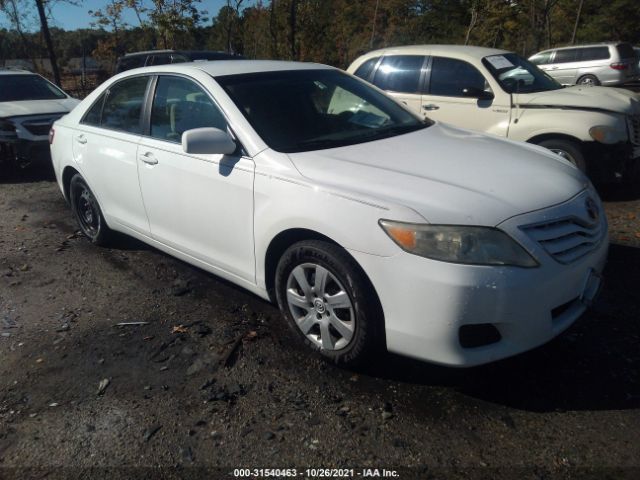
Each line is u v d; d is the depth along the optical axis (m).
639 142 6.08
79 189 5.15
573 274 2.74
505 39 25.75
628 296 3.82
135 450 2.59
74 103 9.02
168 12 18.67
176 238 4.03
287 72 4.04
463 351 2.63
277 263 3.36
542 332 2.68
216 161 3.50
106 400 2.95
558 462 2.40
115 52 24.70
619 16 36.56
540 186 2.94
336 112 3.88
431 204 2.67
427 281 2.57
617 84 17.97
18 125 7.97
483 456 2.45
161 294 4.16
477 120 6.60
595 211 3.07
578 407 2.73
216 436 2.64
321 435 2.62
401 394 2.88
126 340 3.53
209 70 3.88
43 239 5.51
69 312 3.94
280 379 3.05
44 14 14.76
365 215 2.75
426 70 7.03
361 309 2.83
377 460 2.46
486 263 2.54
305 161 3.16
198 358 3.29
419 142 3.54
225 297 4.06
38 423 2.80
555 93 6.34
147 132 4.16
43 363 3.32
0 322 3.84
